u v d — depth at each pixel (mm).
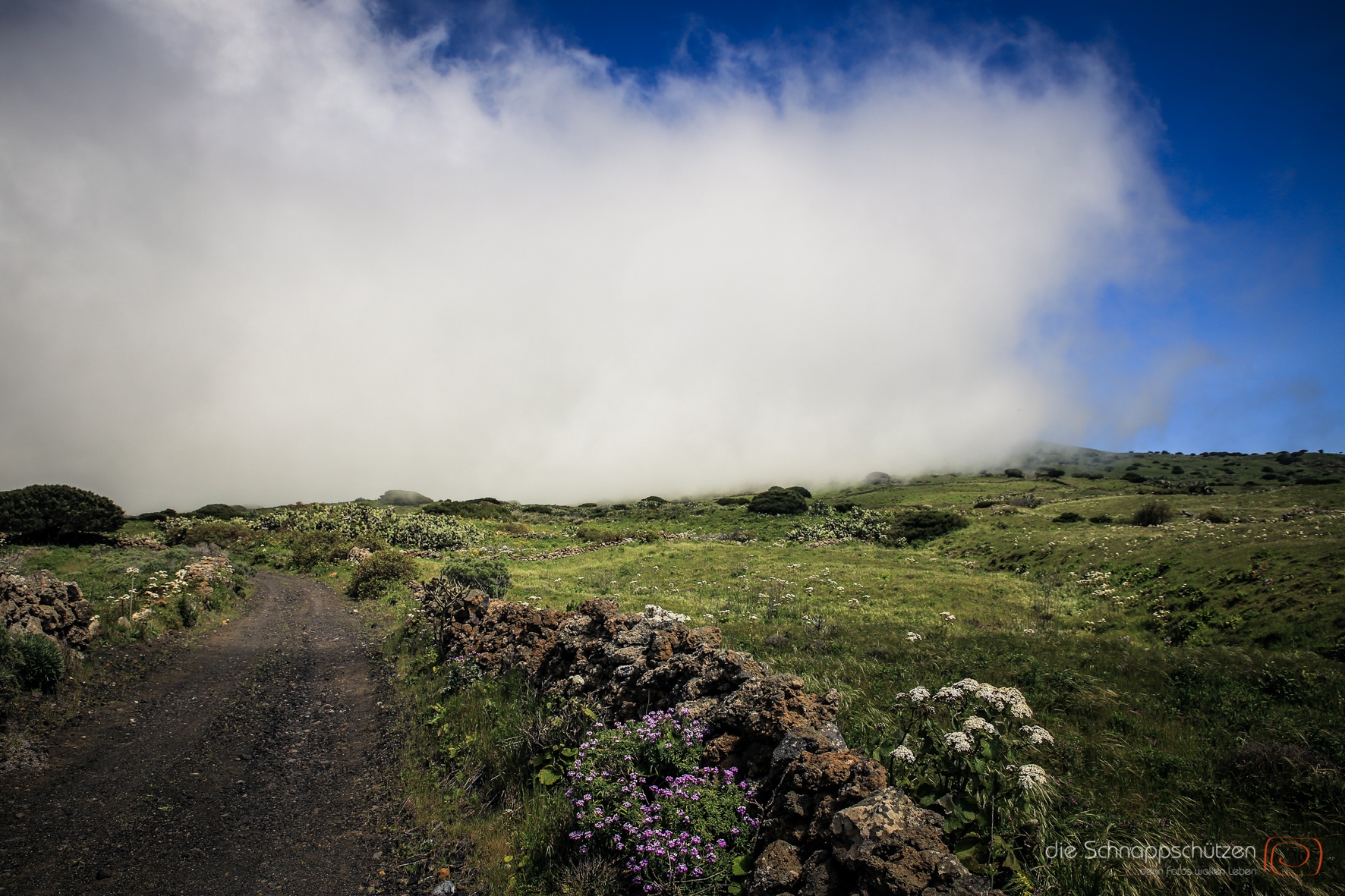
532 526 64500
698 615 20766
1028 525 46219
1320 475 97188
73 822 6477
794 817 4309
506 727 7672
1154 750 7785
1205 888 4773
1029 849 4469
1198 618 18641
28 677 9609
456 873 5398
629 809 4941
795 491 93812
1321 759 7152
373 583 27203
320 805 7039
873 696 9594
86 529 35094
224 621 19516
